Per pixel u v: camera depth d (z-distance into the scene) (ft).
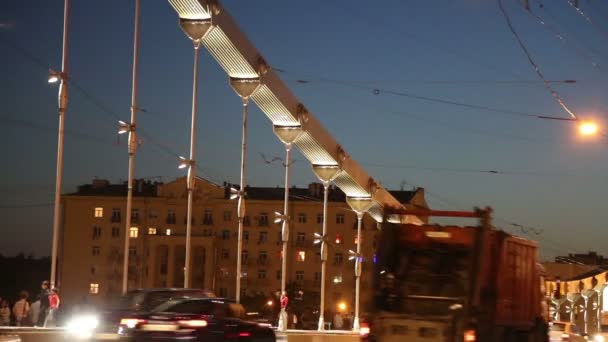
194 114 165.89
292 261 371.15
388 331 76.54
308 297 364.58
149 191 377.91
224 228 372.99
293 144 204.54
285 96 185.06
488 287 77.61
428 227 77.46
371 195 230.68
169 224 371.35
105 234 369.50
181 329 72.43
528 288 89.15
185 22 153.58
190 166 166.40
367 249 368.68
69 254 369.71
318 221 372.38
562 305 232.12
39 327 114.73
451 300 75.72
